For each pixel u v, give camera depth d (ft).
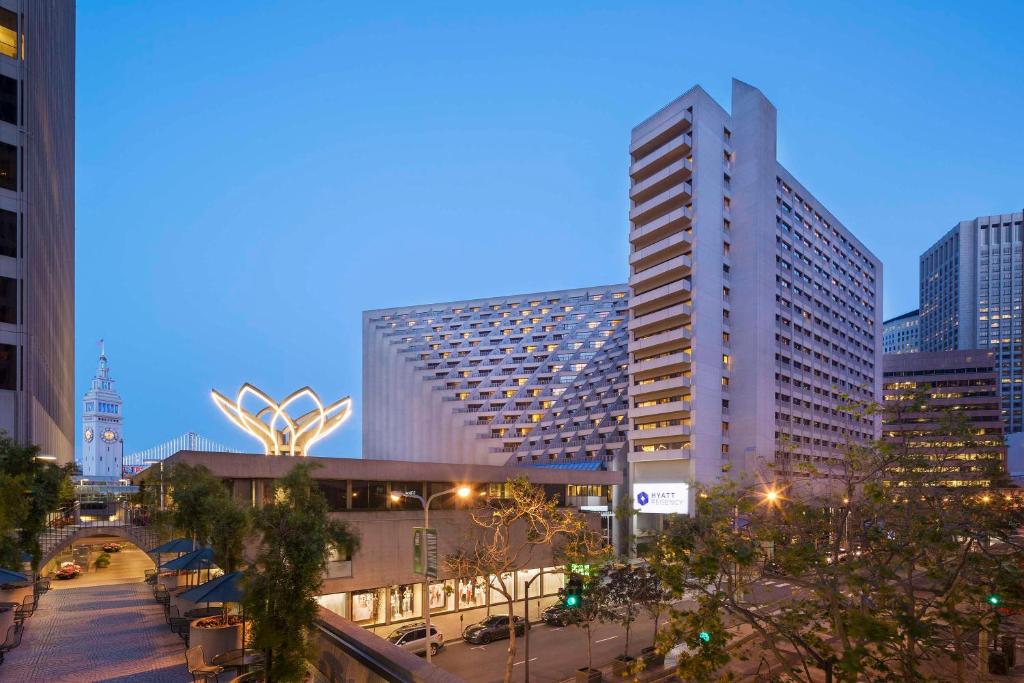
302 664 40.60
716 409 258.98
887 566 45.42
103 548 204.74
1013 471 436.76
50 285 211.20
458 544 148.77
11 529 72.38
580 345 435.12
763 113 276.62
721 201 273.13
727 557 42.65
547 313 464.65
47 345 201.77
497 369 445.37
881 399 369.91
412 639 115.44
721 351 264.72
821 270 320.09
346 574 132.87
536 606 161.27
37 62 175.63
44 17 191.31
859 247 364.58
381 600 141.08
